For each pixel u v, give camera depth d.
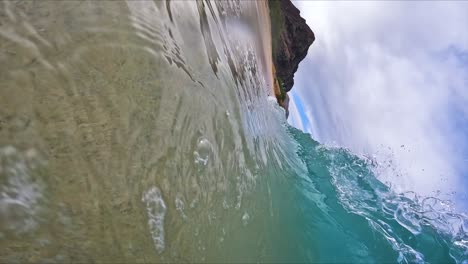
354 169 6.82
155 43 2.44
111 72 2.05
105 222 1.69
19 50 1.76
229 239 2.43
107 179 1.78
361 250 3.86
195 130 2.50
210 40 3.69
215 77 3.29
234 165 3.00
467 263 4.41
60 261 1.49
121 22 2.27
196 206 2.22
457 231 4.81
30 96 1.69
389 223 4.64
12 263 1.38
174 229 1.98
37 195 1.55
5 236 1.41
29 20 1.88
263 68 9.23
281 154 5.46
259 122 4.96
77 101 1.84
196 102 2.65
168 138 2.19
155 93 2.24
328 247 3.63
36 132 1.64
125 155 1.90
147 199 1.90
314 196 4.79
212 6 4.62
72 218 1.60
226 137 3.01
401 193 5.82
